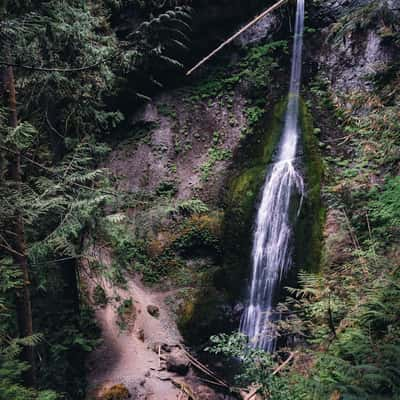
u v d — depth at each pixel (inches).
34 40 175.6
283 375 182.4
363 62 365.7
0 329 181.2
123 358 281.1
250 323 314.3
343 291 201.6
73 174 196.2
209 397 263.6
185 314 336.8
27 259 200.2
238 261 345.1
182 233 383.2
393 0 199.3
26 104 208.5
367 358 136.3
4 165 179.6
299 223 315.9
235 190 373.1
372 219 250.4
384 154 230.1
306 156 348.8
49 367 235.0
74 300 255.4
